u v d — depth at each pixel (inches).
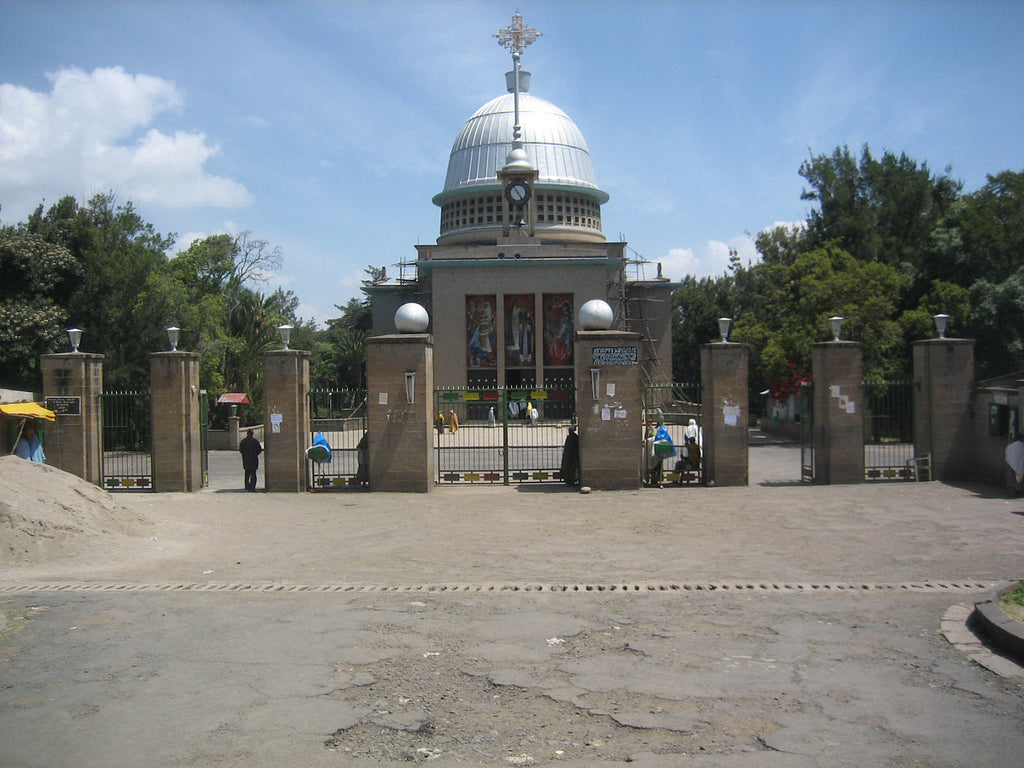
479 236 2480.3
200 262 2009.1
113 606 376.2
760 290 2279.8
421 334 839.7
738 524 608.1
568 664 288.7
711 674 277.6
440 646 310.3
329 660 295.3
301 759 216.2
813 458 858.8
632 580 426.9
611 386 805.9
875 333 1392.7
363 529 611.2
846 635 321.4
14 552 485.4
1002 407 791.7
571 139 2588.6
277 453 829.8
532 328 2204.7
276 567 473.4
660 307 2498.8
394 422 812.6
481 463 1123.9
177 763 214.5
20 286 1400.1
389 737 229.6
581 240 2509.8
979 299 1369.3
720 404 824.9
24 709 252.1
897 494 752.3
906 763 211.5
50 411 837.8
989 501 701.3
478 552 515.8
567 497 765.9
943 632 324.2
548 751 219.6
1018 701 253.4
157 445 848.9
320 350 2898.6
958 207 1513.3
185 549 534.6
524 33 2524.6
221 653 304.5
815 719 239.6
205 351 1734.7
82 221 1498.5
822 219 1761.8
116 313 1472.7
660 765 210.7
